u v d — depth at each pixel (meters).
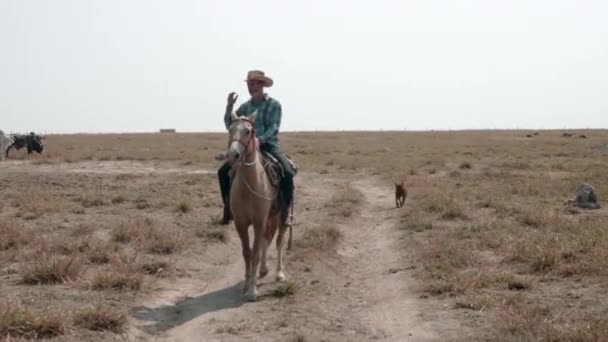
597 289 8.88
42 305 8.10
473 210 16.11
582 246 10.96
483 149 41.12
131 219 14.12
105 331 7.37
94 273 9.83
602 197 17.94
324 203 18.44
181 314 8.44
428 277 9.93
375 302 9.10
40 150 36.22
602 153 36.47
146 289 9.14
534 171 27.12
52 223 14.07
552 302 8.41
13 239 11.55
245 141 8.52
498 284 9.36
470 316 8.06
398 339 7.45
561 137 55.84
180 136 69.06
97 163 31.47
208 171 27.92
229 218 10.02
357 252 12.62
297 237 13.26
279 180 9.52
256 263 9.18
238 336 7.53
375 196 20.58
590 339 6.73
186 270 10.65
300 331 7.61
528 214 14.43
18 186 21.25
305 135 70.75
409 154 37.84
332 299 9.24
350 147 45.66
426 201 17.11
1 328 6.97
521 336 7.00
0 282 9.21
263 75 9.44
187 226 14.12
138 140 56.84
